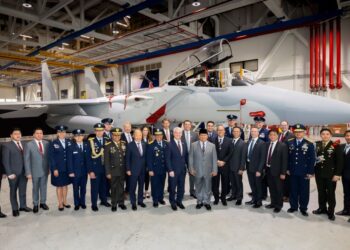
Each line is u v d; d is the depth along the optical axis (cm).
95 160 439
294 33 1226
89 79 1160
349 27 1105
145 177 511
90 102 795
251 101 645
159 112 744
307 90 1223
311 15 1220
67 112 886
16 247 314
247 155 464
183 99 721
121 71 2023
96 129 458
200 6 1191
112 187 437
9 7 1030
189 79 750
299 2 1238
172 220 394
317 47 1151
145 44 1579
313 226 371
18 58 1772
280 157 422
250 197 513
